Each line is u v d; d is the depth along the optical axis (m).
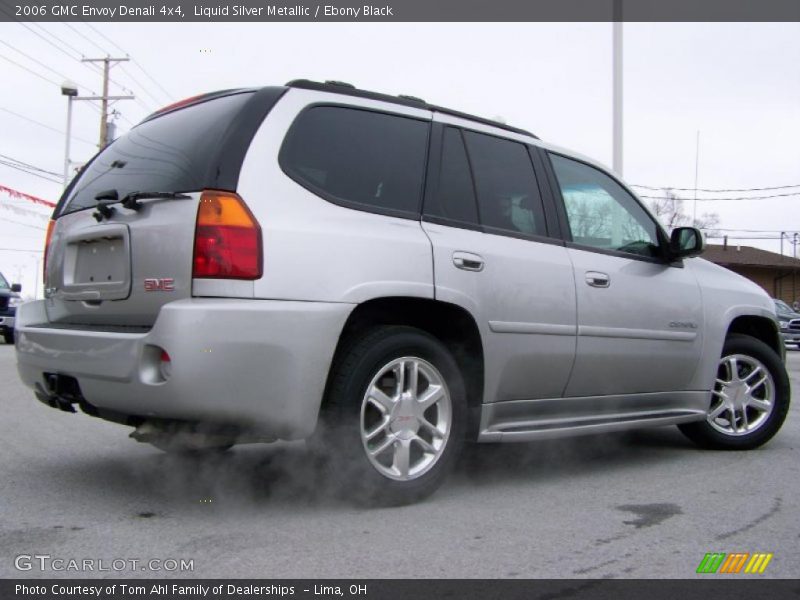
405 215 3.77
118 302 3.51
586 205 4.78
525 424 4.18
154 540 3.15
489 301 3.93
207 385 3.07
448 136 4.12
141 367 3.14
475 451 5.26
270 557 2.99
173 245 3.25
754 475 4.62
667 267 5.11
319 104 3.66
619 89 13.83
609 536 3.35
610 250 4.77
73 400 3.65
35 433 5.48
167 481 4.12
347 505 3.69
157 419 3.26
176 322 3.05
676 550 3.19
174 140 3.67
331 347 3.32
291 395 3.23
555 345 4.25
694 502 3.96
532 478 4.47
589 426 4.40
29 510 3.56
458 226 3.96
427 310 3.84
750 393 5.49
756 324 5.82
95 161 4.35
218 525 3.36
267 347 3.17
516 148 4.48
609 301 4.56
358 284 3.43
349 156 3.67
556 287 4.27
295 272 3.28
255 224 3.23
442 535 3.30
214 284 3.16
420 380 3.78
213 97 3.80
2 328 16.86
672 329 4.95
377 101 3.89
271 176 3.36
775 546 3.27
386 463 3.65
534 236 4.34
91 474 4.27
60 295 3.97
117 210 3.62
